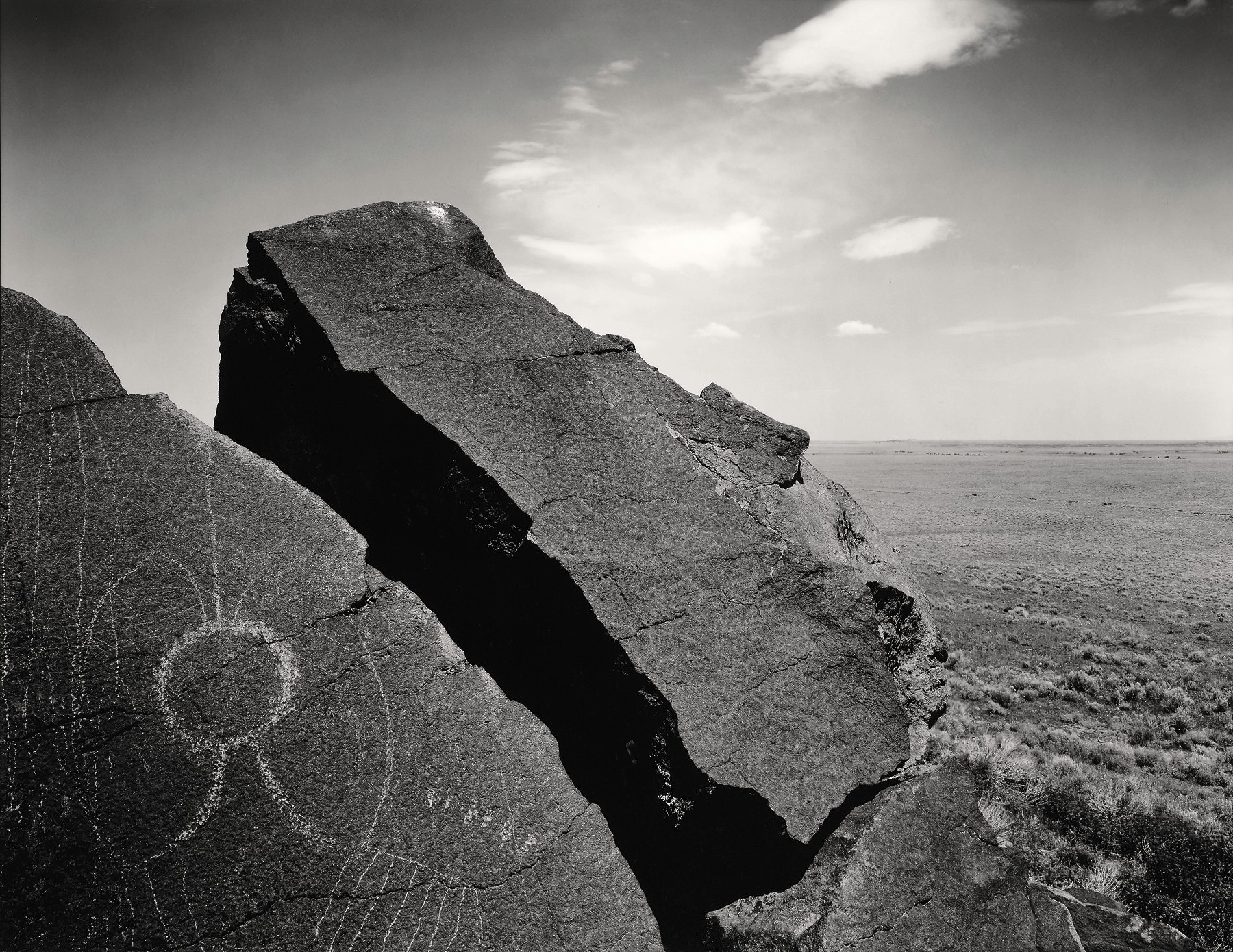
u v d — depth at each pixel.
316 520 4.39
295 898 3.56
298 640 4.02
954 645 21.33
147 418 4.34
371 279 5.64
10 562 3.75
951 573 35.00
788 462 6.68
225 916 3.45
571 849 4.05
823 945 4.50
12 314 4.29
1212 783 11.88
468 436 4.96
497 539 4.92
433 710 4.10
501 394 5.27
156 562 3.96
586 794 5.07
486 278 5.96
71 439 4.12
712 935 4.82
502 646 5.21
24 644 3.62
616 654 4.64
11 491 3.90
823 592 5.48
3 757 3.41
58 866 3.33
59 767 3.46
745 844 4.80
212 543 4.11
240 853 3.55
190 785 3.59
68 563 3.83
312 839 3.66
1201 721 15.14
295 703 3.89
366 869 3.68
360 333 5.26
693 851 4.77
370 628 4.19
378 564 5.61
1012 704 16.00
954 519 57.06
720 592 5.11
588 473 5.16
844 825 5.04
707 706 4.66
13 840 3.32
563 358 5.65
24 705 3.52
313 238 5.79
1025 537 47.84
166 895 3.42
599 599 4.70
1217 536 46.59
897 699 5.39
